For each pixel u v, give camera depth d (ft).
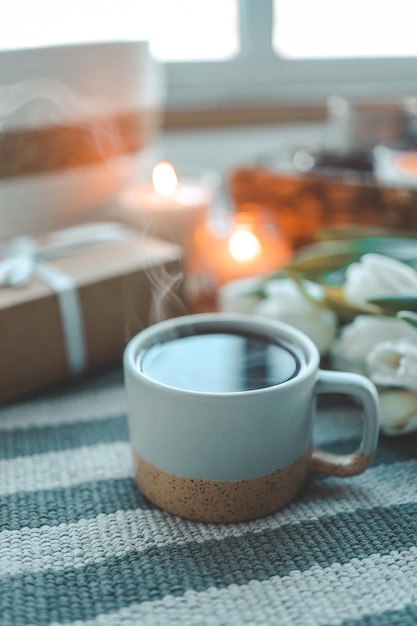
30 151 1.64
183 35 2.73
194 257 1.95
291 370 1.17
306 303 1.41
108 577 1.04
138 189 1.99
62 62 1.60
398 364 1.28
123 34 2.41
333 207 1.79
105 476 1.24
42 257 1.60
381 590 1.01
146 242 1.72
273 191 1.86
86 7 2.27
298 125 2.81
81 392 1.50
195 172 2.27
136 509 1.16
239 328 1.31
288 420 1.11
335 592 1.01
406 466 1.26
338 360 1.38
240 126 2.73
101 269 1.54
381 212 1.73
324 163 1.94
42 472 1.25
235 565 1.05
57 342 1.48
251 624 0.97
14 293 1.43
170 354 1.23
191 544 1.09
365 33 2.92
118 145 1.79
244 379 1.15
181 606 0.99
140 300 1.58
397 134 2.01
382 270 1.37
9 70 1.55
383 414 1.28
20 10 2.12
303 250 1.82
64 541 1.10
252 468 1.10
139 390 1.11
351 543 1.09
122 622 0.97
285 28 2.85
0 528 1.12
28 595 1.01
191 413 1.07
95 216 1.87
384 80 2.98
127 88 1.74
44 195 1.72
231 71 2.81
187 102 2.76
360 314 1.37
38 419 1.40
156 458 1.13
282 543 1.09
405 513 1.15
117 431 1.36
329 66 2.90
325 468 1.20
